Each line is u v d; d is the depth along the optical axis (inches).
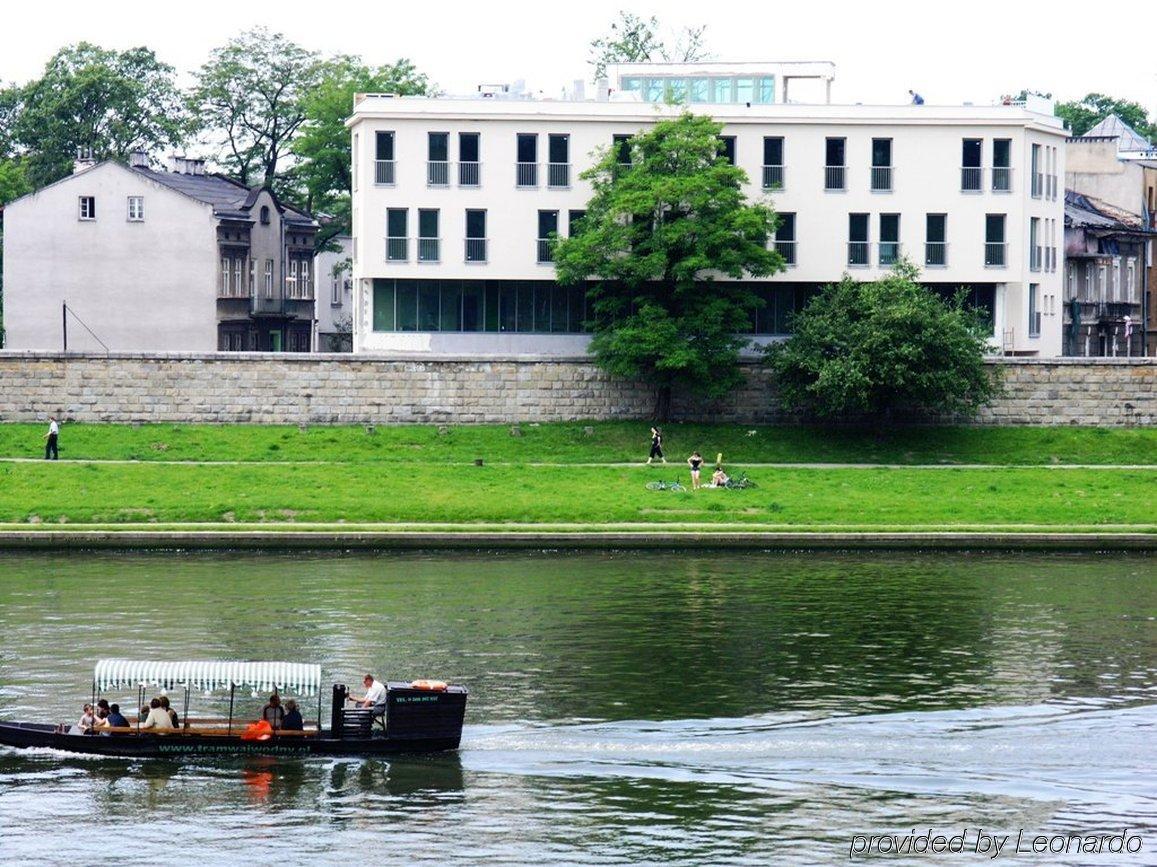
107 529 4301.2
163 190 6520.7
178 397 5383.9
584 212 5723.4
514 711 2812.5
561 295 5802.2
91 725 2642.7
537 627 3385.8
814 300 5536.4
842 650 3216.0
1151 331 7869.1
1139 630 3400.6
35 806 2422.5
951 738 2662.4
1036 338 6102.4
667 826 2331.4
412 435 5315.0
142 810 2405.3
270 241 7022.6
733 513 4547.2
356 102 6033.5
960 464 5290.4
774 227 5506.9
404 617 3472.0
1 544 4237.2
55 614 3474.4
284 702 2755.9
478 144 5718.5
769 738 2669.8
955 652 3203.7
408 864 2224.4
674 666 3090.6
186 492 4633.4
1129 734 2687.0
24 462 4859.7
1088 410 5575.8
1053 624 3447.3
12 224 6565.0
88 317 6555.1
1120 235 7445.9
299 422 5408.5
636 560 4138.8
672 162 5487.2
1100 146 7849.4
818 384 5231.3
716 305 5388.8
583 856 2242.9
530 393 5492.1
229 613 3494.1
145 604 3577.8
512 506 4559.5
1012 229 5861.2
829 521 4503.0
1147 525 4500.5
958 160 5821.9
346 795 2459.4
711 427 5462.6
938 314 5364.2
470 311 5802.2
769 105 5757.9
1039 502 4714.6
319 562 4082.2
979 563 4141.2
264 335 6998.0
